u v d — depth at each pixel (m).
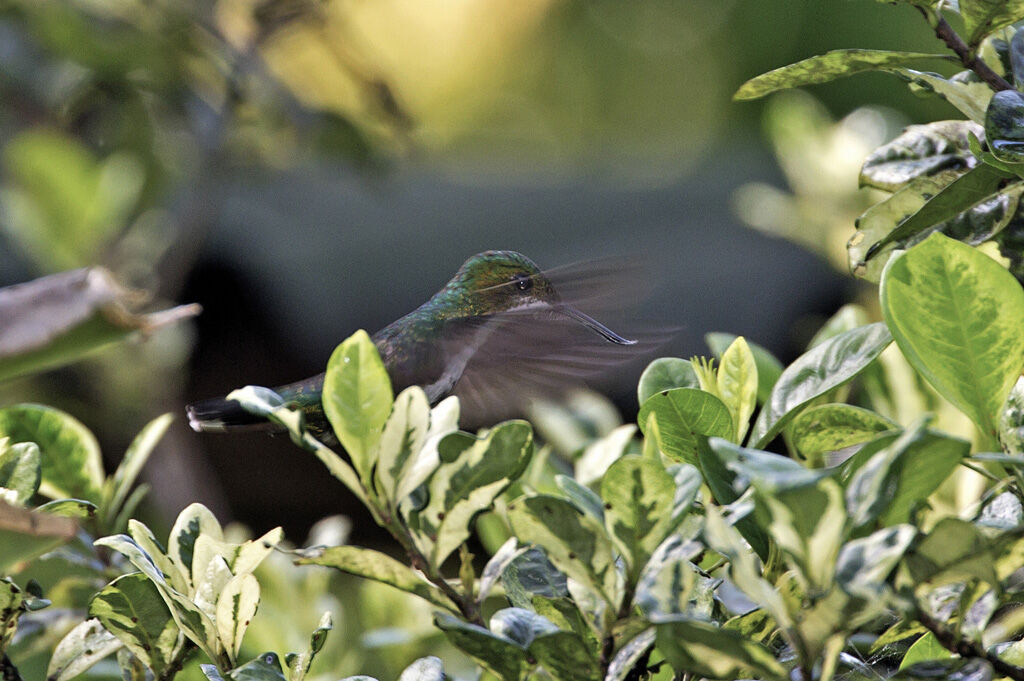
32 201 7.36
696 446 4.24
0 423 4.31
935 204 4.25
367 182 7.71
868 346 4.25
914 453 4.17
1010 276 4.21
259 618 4.46
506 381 4.70
